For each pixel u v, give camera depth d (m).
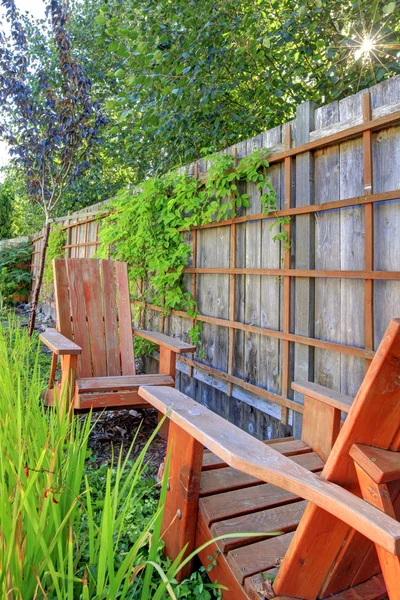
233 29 3.21
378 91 1.84
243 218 2.68
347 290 2.01
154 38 3.12
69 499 1.06
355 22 3.03
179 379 3.63
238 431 1.01
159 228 3.54
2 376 1.66
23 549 0.84
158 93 3.46
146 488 1.61
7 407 1.37
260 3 3.21
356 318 1.97
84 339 2.70
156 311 3.87
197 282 3.28
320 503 0.72
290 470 0.81
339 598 0.94
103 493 1.69
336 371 2.07
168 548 1.27
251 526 1.13
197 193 3.15
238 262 2.79
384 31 2.85
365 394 0.72
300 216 2.27
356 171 1.97
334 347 2.02
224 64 3.51
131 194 4.16
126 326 2.87
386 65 3.00
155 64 3.17
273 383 2.47
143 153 5.29
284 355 2.35
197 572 1.19
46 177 4.88
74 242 6.41
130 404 2.24
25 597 0.81
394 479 0.70
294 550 0.87
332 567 0.90
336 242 2.07
